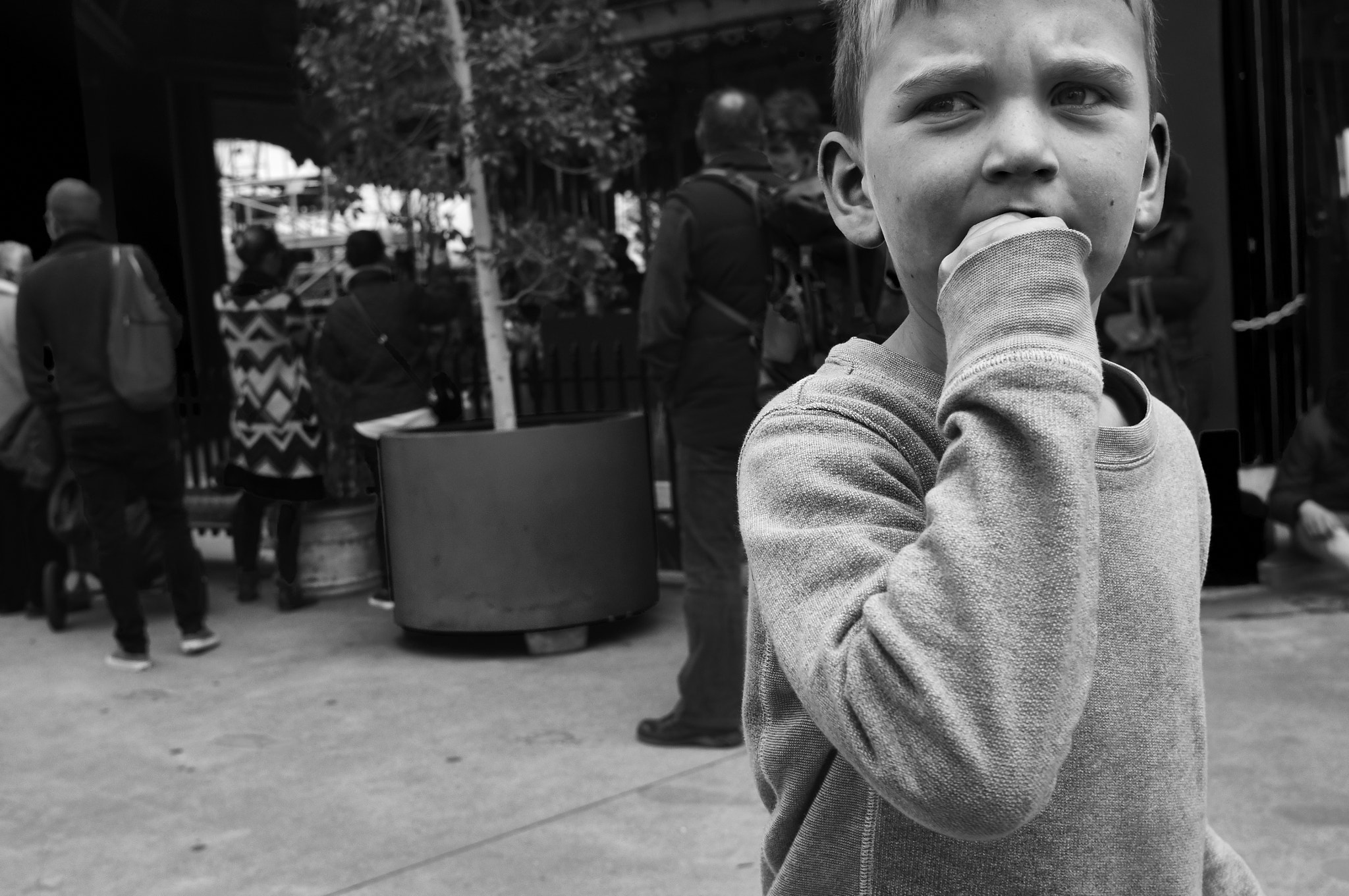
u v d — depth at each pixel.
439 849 3.17
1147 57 0.86
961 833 0.69
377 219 6.32
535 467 4.78
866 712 0.69
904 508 0.80
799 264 3.65
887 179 0.82
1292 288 5.66
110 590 5.04
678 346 3.70
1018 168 0.76
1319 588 5.09
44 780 3.79
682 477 3.80
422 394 5.89
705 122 3.87
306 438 5.86
